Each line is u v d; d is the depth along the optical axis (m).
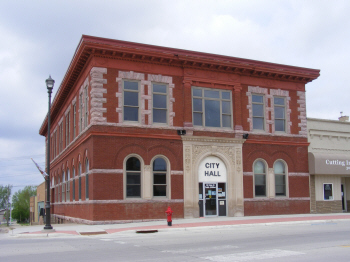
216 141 25.95
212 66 26.31
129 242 14.63
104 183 22.53
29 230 20.77
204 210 25.33
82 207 24.84
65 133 33.34
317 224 21.34
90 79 23.86
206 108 26.28
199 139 25.39
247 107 27.52
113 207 22.56
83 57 24.27
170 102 25.00
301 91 29.81
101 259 10.52
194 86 26.05
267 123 28.14
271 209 27.34
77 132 27.80
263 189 27.53
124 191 22.98
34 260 10.65
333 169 29.23
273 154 27.98
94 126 22.73
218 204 25.77
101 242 14.91
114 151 23.02
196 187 25.05
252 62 27.56
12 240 16.78
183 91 25.53
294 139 28.97
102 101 23.14
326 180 29.81
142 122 24.00
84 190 24.45
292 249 11.67
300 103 29.64
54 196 39.09
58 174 36.31
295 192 28.45
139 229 18.89
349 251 11.18
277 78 28.92
